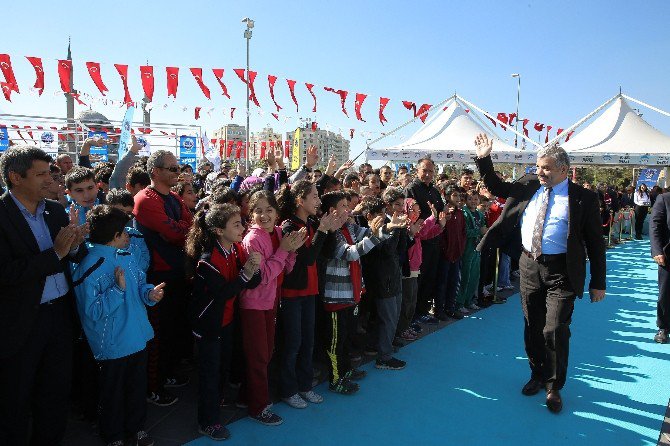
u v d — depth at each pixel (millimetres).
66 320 2670
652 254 5137
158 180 3516
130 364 2793
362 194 5078
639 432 3273
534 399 3717
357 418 3348
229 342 3219
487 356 4555
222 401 3438
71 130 10641
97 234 2705
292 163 10164
